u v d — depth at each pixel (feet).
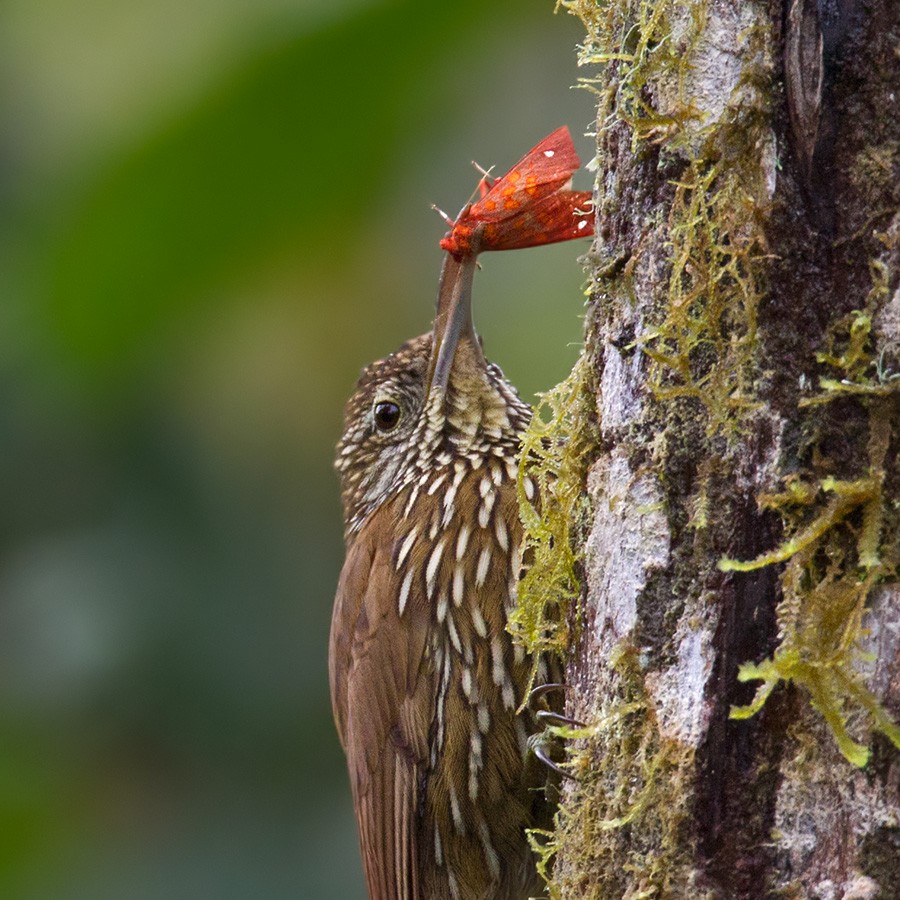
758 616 16.10
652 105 17.42
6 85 36.88
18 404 36.09
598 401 18.92
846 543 15.55
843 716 15.30
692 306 16.79
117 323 31.91
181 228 30.14
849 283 15.75
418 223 37.29
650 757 16.93
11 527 37.37
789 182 16.01
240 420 38.22
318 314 36.86
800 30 15.96
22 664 37.37
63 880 37.27
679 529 16.99
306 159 29.45
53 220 30.35
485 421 26.76
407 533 26.23
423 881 26.20
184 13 31.65
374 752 26.13
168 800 37.88
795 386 15.93
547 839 24.99
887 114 15.70
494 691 24.84
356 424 29.22
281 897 37.32
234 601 37.99
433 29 27.84
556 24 34.58
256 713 38.01
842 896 15.26
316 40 27.55
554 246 38.40
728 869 16.06
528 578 20.61
